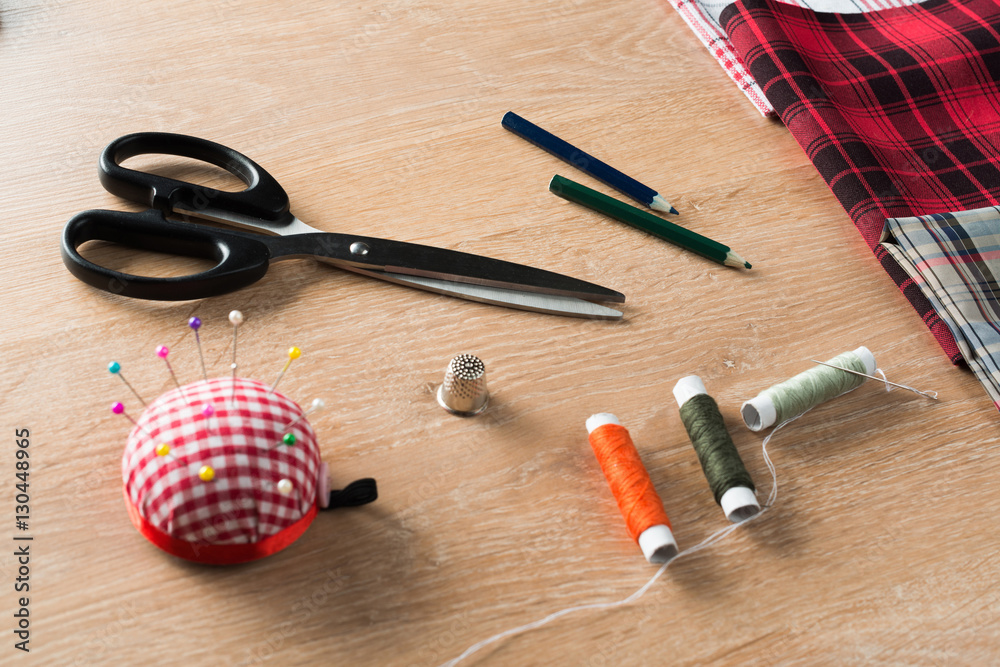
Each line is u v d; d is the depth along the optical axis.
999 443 0.59
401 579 0.54
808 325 0.62
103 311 0.59
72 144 0.64
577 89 0.70
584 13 0.74
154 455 0.51
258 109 0.67
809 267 0.64
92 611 0.52
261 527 0.52
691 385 0.58
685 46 0.73
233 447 0.51
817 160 0.66
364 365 0.59
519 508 0.56
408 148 0.66
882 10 0.75
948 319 0.61
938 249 0.62
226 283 0.58
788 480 0.57
